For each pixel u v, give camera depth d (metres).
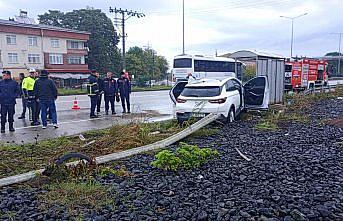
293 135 9.73
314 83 31.66
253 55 25.11
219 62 37.94
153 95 31.86
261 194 4.84
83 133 10.33
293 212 4.06
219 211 4.22
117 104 20.50
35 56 55.97
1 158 7.36
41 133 10.56
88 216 4.19
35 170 6.19
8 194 5.19
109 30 75.19
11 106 10.66
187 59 34.97
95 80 14.18
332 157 7.04
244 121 12.62
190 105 11.63
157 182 5.56
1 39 50.97
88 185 5.25
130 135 9.06
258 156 7.22
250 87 14.20
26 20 61.41
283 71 18.34
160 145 8.45
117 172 6.09
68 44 61.66
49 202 4.66
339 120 12.46
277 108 15.79
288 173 5.92
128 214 4.23
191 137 9.62
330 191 4.94
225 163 6.68
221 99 11.48
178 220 4.04
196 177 5.78
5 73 10.60
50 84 11.32
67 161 6.43
